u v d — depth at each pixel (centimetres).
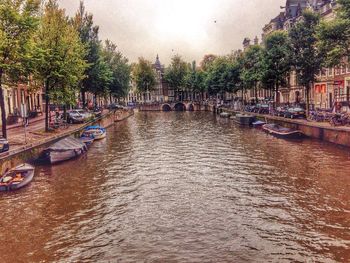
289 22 6247
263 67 4709
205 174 2136
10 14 2289
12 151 2152
